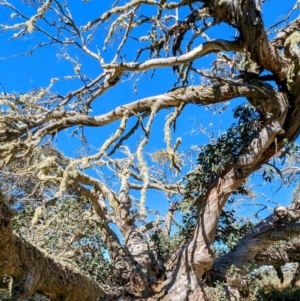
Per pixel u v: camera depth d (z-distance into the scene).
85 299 9.54
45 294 8.83
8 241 6.94
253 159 10.35
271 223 12.70
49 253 9.20
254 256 12.32
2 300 8.72
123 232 12.41
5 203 6.75
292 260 13.80
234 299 11.15
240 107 11.00
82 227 12.16
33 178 11.17
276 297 13.64
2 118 7.75
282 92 10.21
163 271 11.55
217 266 11.88
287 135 10.57
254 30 9.09
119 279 11.59
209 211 10.66
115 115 9.08
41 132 8.59
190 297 10.25
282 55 10.03
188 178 11.54
